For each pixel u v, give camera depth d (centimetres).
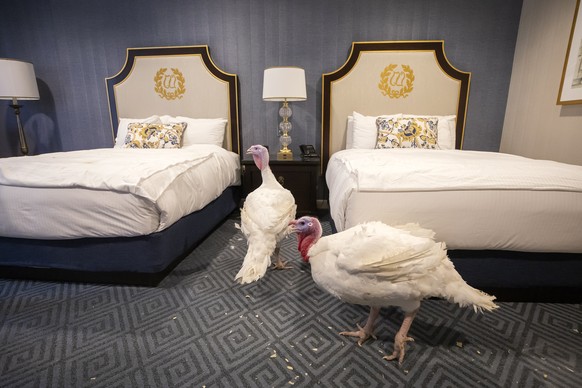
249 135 326
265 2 294
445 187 138
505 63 294
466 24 288
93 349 123
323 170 324
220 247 224
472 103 304
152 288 168
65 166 170
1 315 145
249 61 309
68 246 163
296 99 286
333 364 116
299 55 304
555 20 241
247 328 136
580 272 143
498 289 152
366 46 294
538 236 136
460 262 145
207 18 302
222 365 115
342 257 107
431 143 265
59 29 317
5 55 328
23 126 344
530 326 135
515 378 109
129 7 306
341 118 311
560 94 235
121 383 107
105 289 167
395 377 110
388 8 289
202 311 148
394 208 138
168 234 168
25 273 175
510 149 296
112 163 180
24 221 157
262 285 172
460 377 109
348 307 152
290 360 118
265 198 161
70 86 330
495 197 136
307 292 165
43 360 118
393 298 107
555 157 243
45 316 144
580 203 134
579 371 111
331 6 292
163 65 311
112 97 324
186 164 197
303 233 129
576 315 142
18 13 316
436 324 137
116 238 161
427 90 300
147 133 277
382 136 271
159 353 121
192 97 316
